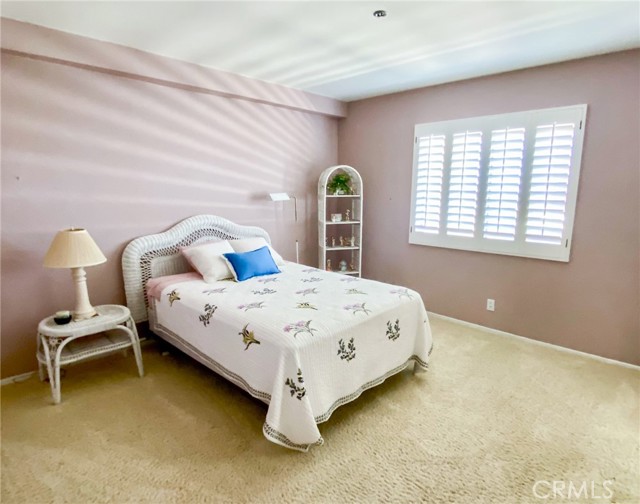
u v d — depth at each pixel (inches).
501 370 113.0
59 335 94.0
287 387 76.5
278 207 167.9
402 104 159.9
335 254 193.3
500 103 131.8
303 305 97.5
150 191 127.4
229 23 92.6
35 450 78.7
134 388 103.2
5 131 98.2
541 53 111.2
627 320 115.0
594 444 80.4
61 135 107.0
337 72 132.6
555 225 123.6
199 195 140.4
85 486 69.4
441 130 147.6
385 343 98.3
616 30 94.7
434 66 124.2
